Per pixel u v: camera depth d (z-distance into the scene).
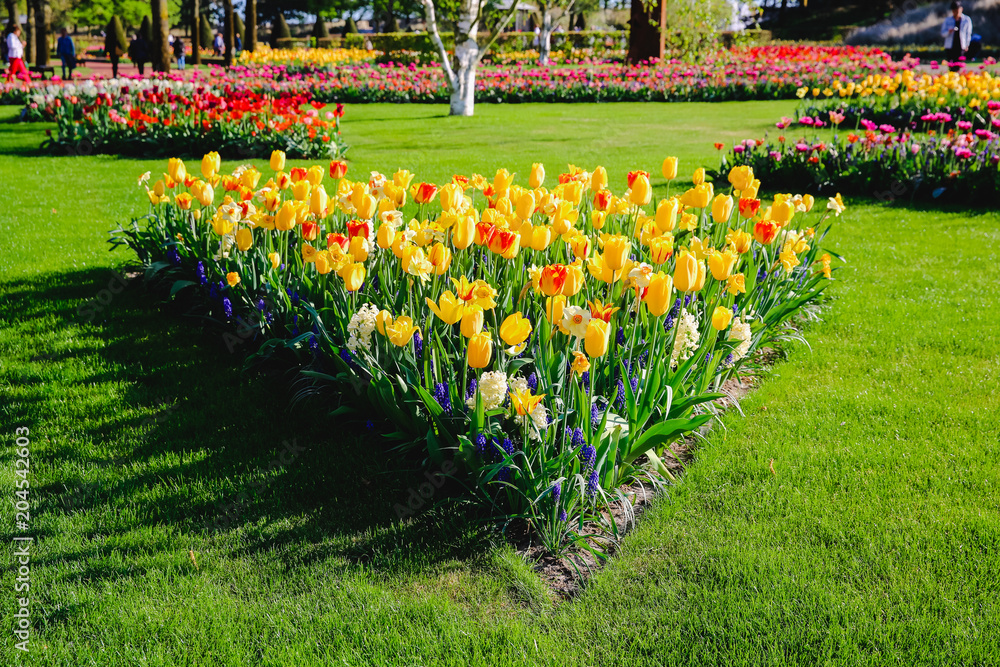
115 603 2.79
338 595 2.85
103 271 6.65
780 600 2.81
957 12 25.00
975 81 14.20
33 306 5.79
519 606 2.83
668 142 14.03
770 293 4.88
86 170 11.58
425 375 3.49
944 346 5.09
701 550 3.10
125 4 59.94
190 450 3.85
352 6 68.75
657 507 3.39
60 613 2.75
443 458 3.37
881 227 8.15
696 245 3.70
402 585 2.92
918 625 2.67
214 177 5.35
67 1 64.31
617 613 2.78
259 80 23.81
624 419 3.40
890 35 45.34
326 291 4.26
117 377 4.65
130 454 3.81
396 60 36.50
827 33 47.88
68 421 4.12
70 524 3.24
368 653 2.59
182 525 3.27
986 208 8.89
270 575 2.97
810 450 3.82
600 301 3.83
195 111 12.75
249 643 2.64
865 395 4.41
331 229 5.24
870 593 2.84
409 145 13.93
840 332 5.39
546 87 23.06
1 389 4.47
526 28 52.09
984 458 3.71
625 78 24.34
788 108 19.69
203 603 2.80
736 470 3.66
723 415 4.21
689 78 22.61
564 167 11.44
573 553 3.13
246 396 4.41
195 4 42.12
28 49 40.28
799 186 10.10
